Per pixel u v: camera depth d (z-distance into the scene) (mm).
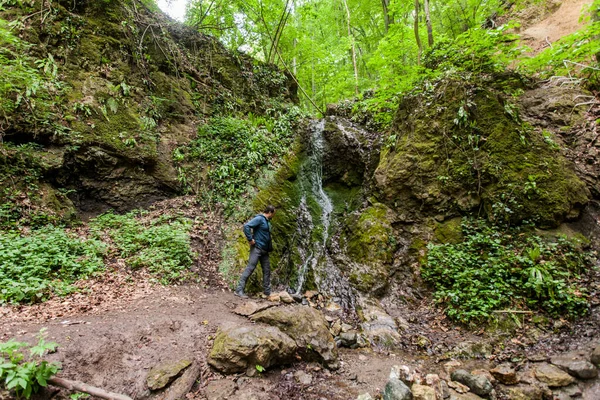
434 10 15852
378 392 3762
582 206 6227
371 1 16234
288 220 8734
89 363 3291
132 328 4000
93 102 7879
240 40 13703
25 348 3234
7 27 7031
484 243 6055
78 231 6664
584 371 3604
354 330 5395
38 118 6855
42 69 7387
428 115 7520
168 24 11055
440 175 7051
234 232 7738
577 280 5098
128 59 9148
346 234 7793
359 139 10125
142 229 7027
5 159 6305
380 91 9805
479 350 4512
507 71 9273
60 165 6918
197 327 4363
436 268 6066
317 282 6980
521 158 6570
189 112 10234
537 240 5809
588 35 6852
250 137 10062
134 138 8266
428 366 4391
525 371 3930
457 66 8844
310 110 19172
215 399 3273
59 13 8023
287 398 3531
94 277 5355
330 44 17484
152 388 3248
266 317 4684
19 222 6004
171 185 8500
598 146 7074
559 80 8828
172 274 5965
